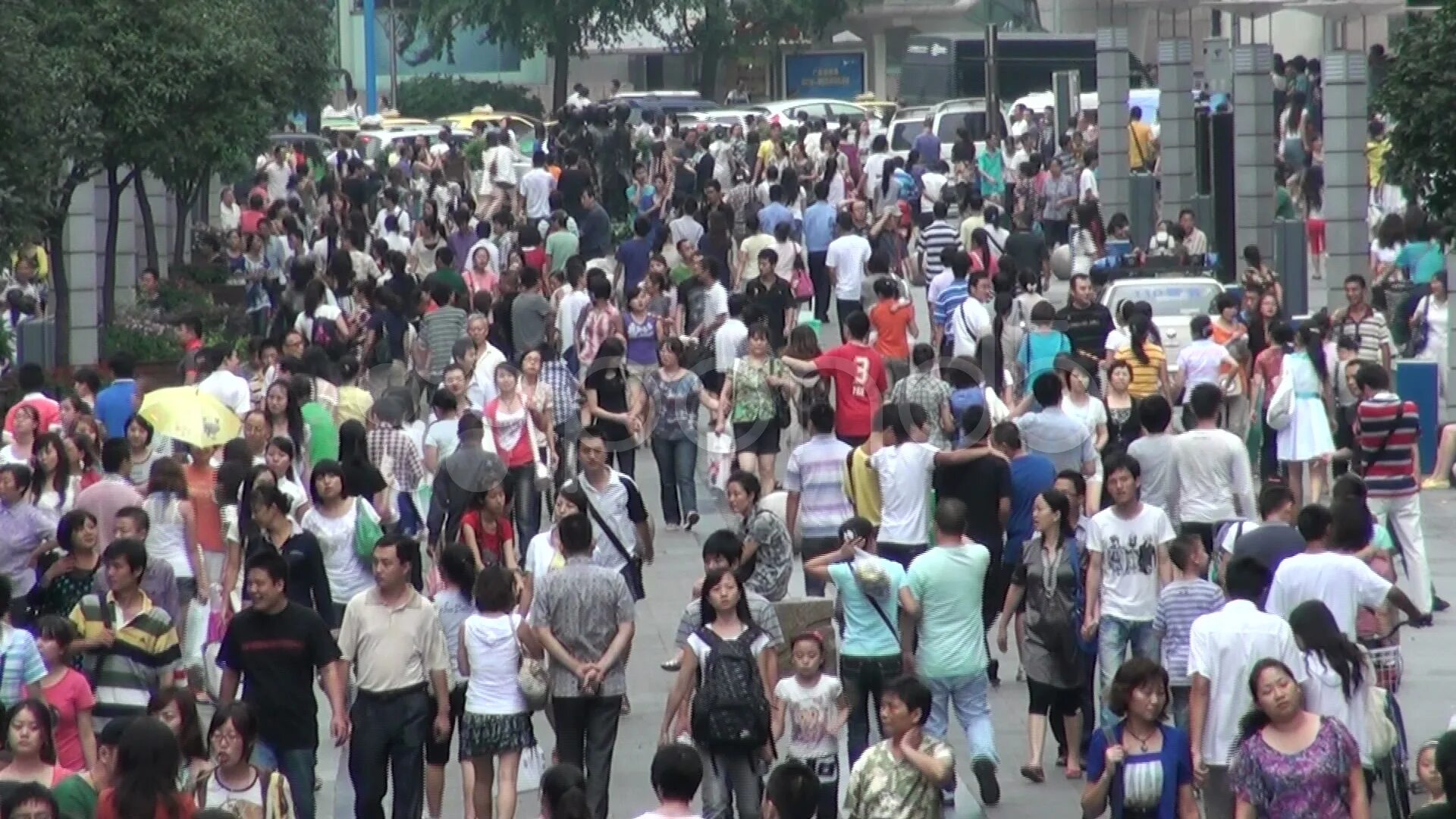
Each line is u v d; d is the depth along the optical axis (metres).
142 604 49.19
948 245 111.81
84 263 103.88
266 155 167.25
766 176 142.50
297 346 79.44
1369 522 46.62
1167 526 51.53
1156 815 41.41
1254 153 125.62
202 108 107.88
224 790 41.53
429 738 48.34
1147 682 41.31
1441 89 49.88
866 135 182.50
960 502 49.78
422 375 85.31
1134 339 77.69
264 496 54.31
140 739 38.72
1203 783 44.12
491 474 59.72
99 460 66.00
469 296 94.44
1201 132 142.00
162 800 38.59
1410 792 49.91
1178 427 82.44
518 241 117.50
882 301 83.31
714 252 110.62
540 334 86.69
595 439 55.66
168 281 124.19
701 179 162.62
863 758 41.56
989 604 59.25
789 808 39.03
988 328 84.06
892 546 58.88
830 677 46.69
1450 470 86.06
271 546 51.62
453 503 60.03
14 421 64.88
